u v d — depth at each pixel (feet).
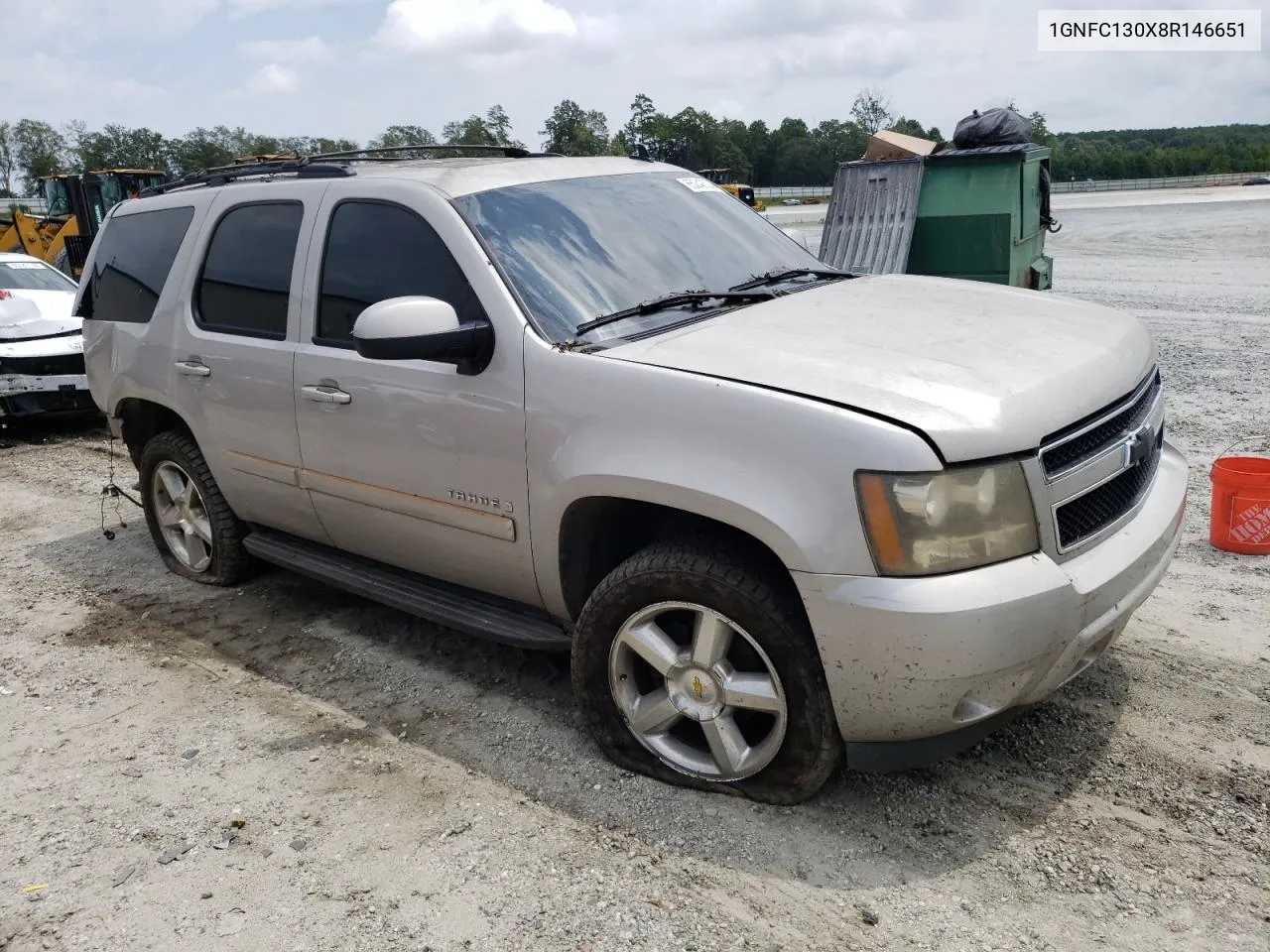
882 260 31.81
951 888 8.85
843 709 9.09
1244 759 10.41
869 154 34.78
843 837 9.59
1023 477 8.73
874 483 8.47
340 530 13.65
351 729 12.21
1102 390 9.68
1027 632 8.57
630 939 8.49
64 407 29.19
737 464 9.08
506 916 8.85
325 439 13.02
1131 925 8.28
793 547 8.77
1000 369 9.45
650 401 9.66
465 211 11.68
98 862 9.95
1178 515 10.53
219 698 13.23
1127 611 9.65
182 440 16.38
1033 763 10.55
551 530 10.64
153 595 16.98
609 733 10.85
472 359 11.05
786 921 8.58
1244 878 8.73
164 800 10.93
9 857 10.12
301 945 8.68
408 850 9.82
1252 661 12.37
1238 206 105.91
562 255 11.65
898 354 9.70
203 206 15.42
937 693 8.64
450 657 13.94
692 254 12.61
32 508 22.76
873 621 8.54
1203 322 37.70
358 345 10.43
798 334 10.32
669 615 10.25
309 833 10.18
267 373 13.65
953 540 8.48
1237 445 21.47
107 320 17.13
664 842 9.70
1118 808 9.76
